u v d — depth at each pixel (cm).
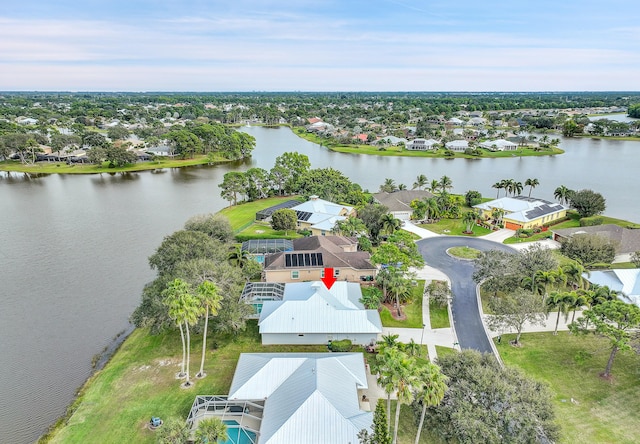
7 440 3988
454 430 3472
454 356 4072
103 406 4294
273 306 5550
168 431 3503
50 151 18938
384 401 4278
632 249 7781
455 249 8469
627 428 3950
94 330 5853
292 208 10100
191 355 5116
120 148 17375
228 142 18412
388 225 8406
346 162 18762
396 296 5969
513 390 3603
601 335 4819
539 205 10281
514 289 5950
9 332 5781
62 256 8394
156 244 9025
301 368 4253
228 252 7269
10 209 11650
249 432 3850
